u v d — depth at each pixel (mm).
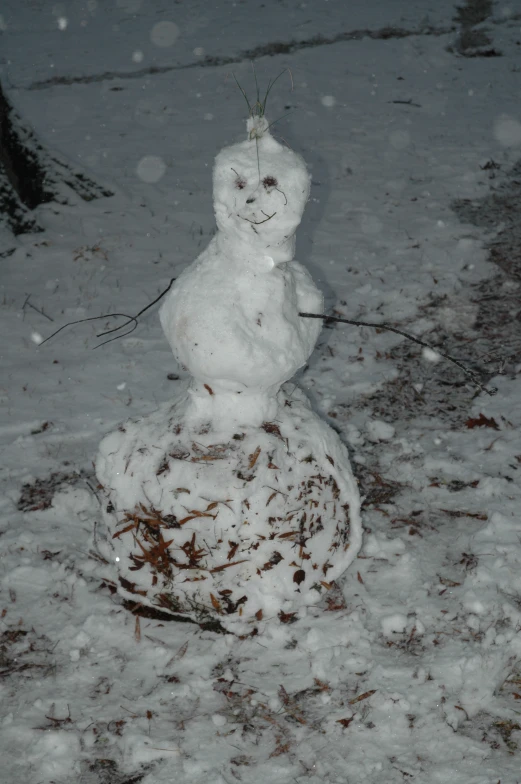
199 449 3658
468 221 6289
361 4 12070
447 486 4230
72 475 4305
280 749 3512
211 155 7684
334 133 8047
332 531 3734
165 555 3656
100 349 4949
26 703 3613
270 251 3529
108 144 7918
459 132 8031
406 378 4750
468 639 3734
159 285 5543
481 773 3449
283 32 10992
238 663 3695
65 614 3828
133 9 12312
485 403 4594
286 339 3586
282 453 3664
